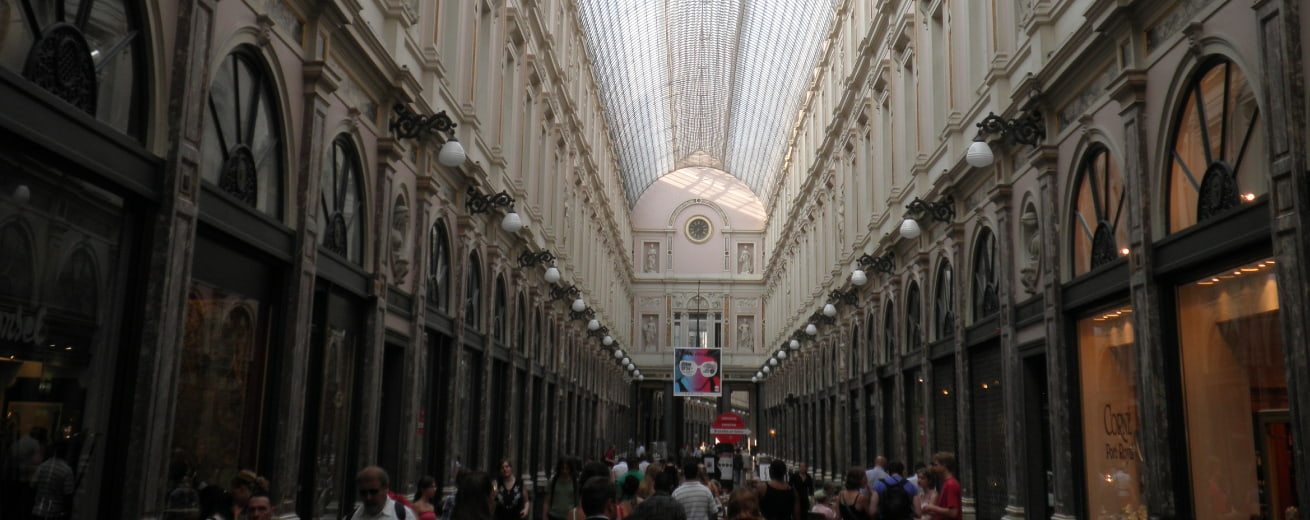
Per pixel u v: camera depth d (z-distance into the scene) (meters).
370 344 11.54
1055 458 11.27
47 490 6.11
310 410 10.18
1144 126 9.20
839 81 28.83
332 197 10.75
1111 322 10.20
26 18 5.72
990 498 14.00
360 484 6.74
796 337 36.38
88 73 6.30
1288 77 6.61
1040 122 11.73
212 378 8.13
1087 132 10.57
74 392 6.33
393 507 6.83
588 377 34.50
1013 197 12.95
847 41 27.11
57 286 6.15
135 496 6.59
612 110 46.34
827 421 29.33
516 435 21.64
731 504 6.48
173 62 7.08
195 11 7.20
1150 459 8.88
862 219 23.78
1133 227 9.27
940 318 16.92
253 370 8.94
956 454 15.73
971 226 14.96
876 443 21.67
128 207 6.76
